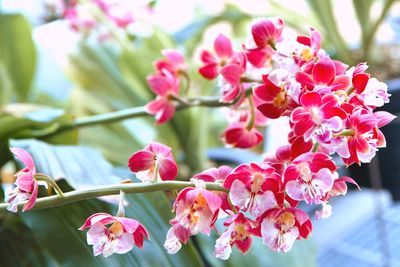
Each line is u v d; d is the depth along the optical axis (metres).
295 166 0.61
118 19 1.14
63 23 1.35
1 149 0.87
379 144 0.64
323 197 0.63
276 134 1.18
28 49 1.16
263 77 0.64
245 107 0.75
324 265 1.14
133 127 1.15
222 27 1.45
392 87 1.10
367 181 1.18
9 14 1.12
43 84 1.36
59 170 0.75
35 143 0.79
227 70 0.71
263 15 1.20
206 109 1.12
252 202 0.62
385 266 1.04
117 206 0.74
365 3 0.99
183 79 1.08
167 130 1.13
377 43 1.35
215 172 0.65
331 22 1.04
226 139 0.75
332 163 0.61
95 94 1.14
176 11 1.50
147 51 1.12
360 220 1.30
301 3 1.20
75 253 0.72
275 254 0.81
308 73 0.64
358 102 0.63
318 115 0.61
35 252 0.74
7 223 0.78
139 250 0.72
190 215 0.62
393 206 1.35
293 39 0.66
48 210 0.74
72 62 1.15
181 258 0.73
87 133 1.13
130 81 1.14
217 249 0.62
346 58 1.07
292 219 0.62
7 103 1.12
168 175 0.65
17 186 0.64
